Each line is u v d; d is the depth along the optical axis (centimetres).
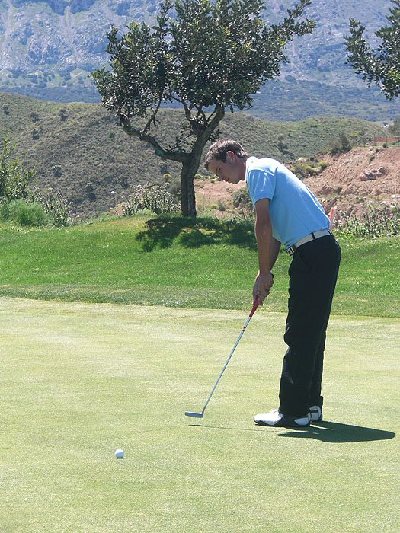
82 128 15362
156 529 589
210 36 3778
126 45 3900
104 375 1187
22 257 3344
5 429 864
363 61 4419
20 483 687
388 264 3067
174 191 10088
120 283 2986
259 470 725
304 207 938
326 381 1174
